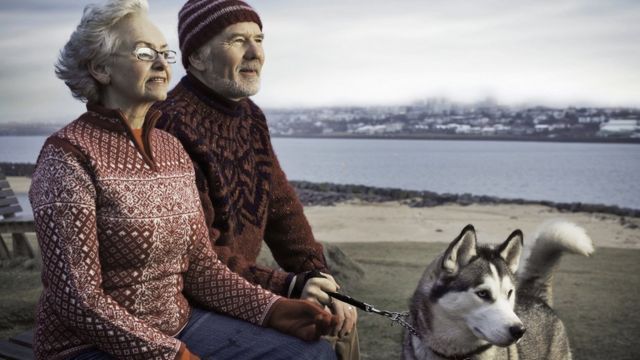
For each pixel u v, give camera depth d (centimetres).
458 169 2822
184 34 313
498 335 344
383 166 3091
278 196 341
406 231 1005
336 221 1125
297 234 344
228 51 306
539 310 415
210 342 260
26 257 707
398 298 574
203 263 272
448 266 370
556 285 632
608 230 999
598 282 643
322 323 264
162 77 256
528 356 397
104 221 233
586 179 2241
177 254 253
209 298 272
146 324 234
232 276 274
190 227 257
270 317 267
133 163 242
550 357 413
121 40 246
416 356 388
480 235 960
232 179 312
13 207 774
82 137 236
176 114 297
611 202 1547
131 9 248
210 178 296
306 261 342
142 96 251
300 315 267
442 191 1870
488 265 358
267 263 531
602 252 798
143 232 237
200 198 291
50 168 228
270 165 337
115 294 238
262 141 337
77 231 224
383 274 662
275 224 344
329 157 4041
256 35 319
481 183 2152
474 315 355
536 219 1123
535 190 1870
